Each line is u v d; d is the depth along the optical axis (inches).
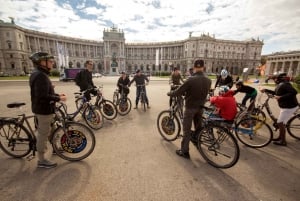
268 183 112.7
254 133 176.6
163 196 100.0
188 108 136.5
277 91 166.6
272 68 3041.3
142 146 167.2
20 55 2620.6
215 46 3289.9
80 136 140.9
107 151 155.5
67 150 139.6
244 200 97.7
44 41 2950.3
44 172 121.9
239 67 3518.7
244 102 227.9
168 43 3555.6
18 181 111.6
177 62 3548.2
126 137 189.6
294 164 136.3
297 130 207.2
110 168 128.0
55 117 141.6
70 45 3208.7
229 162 136.4
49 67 119.0
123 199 97.3
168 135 192.5
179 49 3503.9
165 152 155.2
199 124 149.6
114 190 104.2
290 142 179.2
